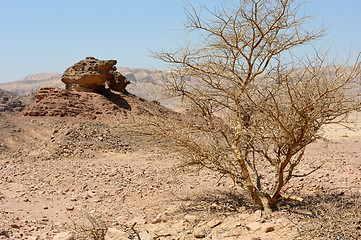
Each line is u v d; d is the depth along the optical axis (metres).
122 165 18.52
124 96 47.94
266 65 7.36
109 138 28.47
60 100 38.50
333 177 12.02
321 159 17.66
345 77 6.24
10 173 16.30
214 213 7.64
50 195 11.49
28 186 13.12
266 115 6.71
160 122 7.73
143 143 8.02
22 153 25.75
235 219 6.96
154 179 13.32
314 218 6.10
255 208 7.72
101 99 41.91
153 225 7.44
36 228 7.46
